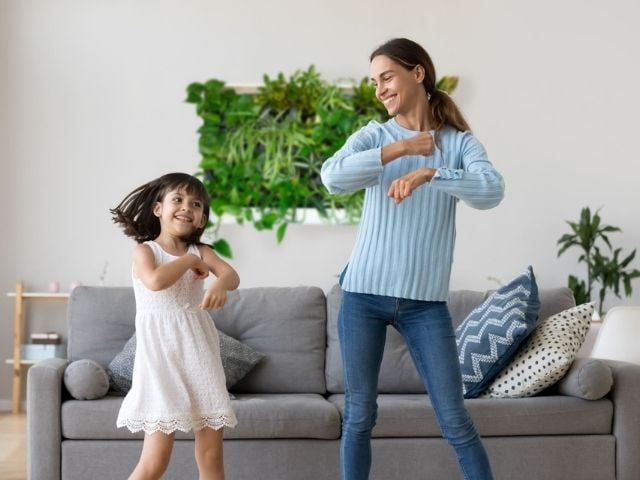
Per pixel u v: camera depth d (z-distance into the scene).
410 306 2.44
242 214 5.38
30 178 5.42
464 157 2.46
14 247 5.42
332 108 5.38
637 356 3.49
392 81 2.47
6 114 5.42
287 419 3.07
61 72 5.44
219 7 5.46
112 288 3.59
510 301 3.37
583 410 3.14
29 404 3.06
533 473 3.11
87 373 3.09
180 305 2.58
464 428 2.40
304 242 5.45
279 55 5.48
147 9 5.46
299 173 5.41
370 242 2.46
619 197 5.47
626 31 5.49
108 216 5.44
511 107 5.48
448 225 2.47
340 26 5.48
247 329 3.58
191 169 5.44
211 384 2.56
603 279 5.10
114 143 5.44
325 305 3.67
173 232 2.64
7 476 3.61
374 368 2.48
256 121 5.39
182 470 3.04
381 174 2.46
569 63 5.49
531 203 5.47
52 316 5.43
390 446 3.09
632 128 5.49
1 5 5.43
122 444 3.06
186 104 5.45
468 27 5.48
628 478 3.13
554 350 3.20
